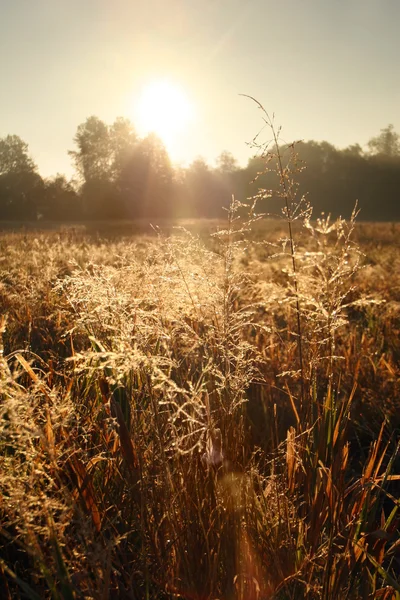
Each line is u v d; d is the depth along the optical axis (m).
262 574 1.83
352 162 125.44
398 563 2.27
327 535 2.06
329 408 2.36
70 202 94.94
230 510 1.87
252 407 3.34
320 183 120.56
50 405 2.06
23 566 1.90
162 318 2.38
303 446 2.32
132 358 1.75
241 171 110.69
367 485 2.08
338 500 2.03
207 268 2.40
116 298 2.25
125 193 91.69
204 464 2.04
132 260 3.18
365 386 3.93
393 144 132.38
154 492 1.91
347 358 4.22
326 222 2.35
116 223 64.69
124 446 2.01
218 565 1.80
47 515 1.51
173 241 2.69
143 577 1.79
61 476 1.94
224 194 106.38
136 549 1.94
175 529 1.83
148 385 1.91
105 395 2.41
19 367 2.86
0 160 94.69
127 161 93.44
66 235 23.95
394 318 5.96
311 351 2.58
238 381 2.15
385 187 121.44
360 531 2.05
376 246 20.39
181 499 1.92
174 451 2.03
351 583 1.94
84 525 1.56
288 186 2.31
